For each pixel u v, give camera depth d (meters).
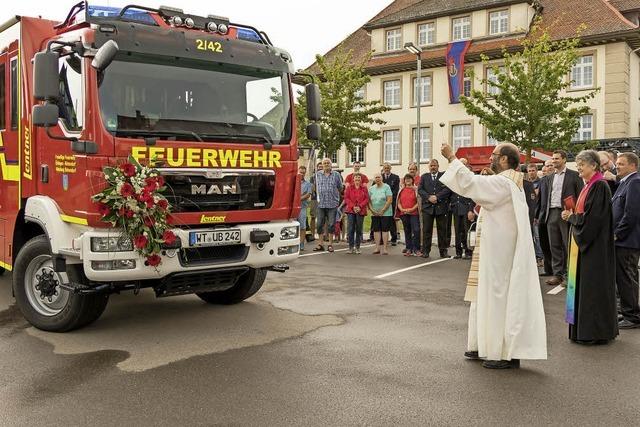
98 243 5.77
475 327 5.57
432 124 39.53
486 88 37.16
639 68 35.81
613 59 33.44
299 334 6.45
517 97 25.16
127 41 6.06
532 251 5.39
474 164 23.00
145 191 5.79
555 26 35.59
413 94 40.31
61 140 6.12
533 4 36.53
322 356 5.67
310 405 4.45
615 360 5.72
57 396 4.61
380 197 14.07
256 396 4.62
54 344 6.02
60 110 6.18
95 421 4.15
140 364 5.39
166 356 5.64
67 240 6.12
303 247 15.23
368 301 8.26
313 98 7.59
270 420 4.18
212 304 7.98
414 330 6.66
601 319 6.21
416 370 5.29
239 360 5.53
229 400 4.54
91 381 4.95
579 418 4.27
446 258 13.37
